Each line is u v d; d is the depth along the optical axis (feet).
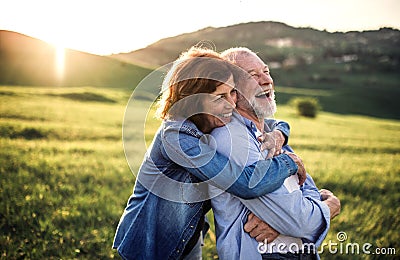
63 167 33.12
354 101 181.68
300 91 200.23
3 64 134.72
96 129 62.23
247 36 510.99
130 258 8.60
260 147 8.38
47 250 17.01
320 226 8.48
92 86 134.31
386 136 88.02
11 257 16.26
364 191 30.94
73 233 18.62
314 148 61.00
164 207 8.41
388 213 24.49
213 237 17.53
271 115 8.73
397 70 343.87
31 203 22.44
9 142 44.68
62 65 143.33
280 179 7.98
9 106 78.07
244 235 8.41
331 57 409.69
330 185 32.04
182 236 8.43
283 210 8.11
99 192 26.18
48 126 59.06
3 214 20.62
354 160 48.75
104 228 19.53
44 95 100.37
